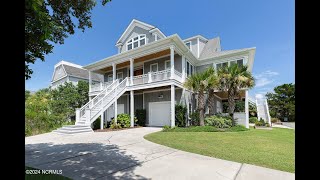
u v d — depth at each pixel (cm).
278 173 420
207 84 1224
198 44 1916
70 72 2630
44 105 1755
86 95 2377
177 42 1328
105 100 1417
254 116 2128
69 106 2173
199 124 1298
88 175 409
